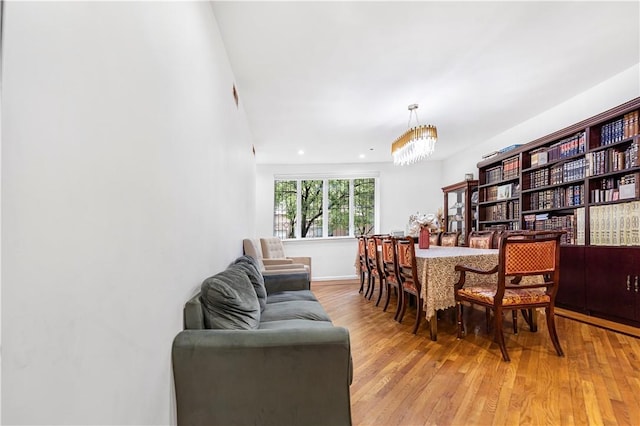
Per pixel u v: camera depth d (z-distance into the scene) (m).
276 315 1.88
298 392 1.16
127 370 0.81
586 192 2.96
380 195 6.39
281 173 6.40
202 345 1.15
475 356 2.14
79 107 0.64
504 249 2.11
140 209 0.90
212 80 1.85
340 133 4.40
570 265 3.06
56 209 0.57
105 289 0.72
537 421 1.42
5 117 0.46
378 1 1.86
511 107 3.55
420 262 2.66
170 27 1.16
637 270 2.51
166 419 1.08
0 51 0.45
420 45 2.32
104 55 0.73
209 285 1.36
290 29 2.10
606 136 2.84
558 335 2.50
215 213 1.90
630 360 2.01
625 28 2.15
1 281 0.46
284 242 6.27
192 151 1.43
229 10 1.90
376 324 2.97
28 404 0.50
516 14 2.00
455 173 5.86
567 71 2.76
